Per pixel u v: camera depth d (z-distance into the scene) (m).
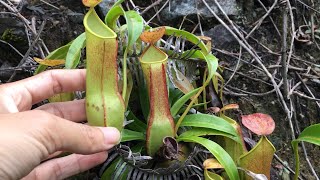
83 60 0.25
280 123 0.31
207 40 0.26
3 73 0.30
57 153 0.23
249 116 0.23
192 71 0.26
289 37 0.34
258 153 0.23
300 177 0.29
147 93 0.24
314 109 0.32
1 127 0.16
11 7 0.30
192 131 0.24
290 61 0.33
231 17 0.33
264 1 0.35
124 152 0.22
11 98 0.21
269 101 0.31
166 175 0.23
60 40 0.31
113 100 0.20
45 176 0.22
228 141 0.25
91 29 0.20
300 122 0.31
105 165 0.24
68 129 0.17
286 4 0.33
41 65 0.26
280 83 0.31
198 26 0.33
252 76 0.32
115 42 0.19
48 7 0.32
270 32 0.35
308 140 0.23
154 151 0.23
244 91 0.31
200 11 0.33
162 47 0.26
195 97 0.23
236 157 0.24
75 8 0.33
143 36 0.21
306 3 0.36
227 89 0.31
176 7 0.33
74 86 0.23
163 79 0.22
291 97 0.31
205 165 0.23
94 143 0.18
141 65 0.22
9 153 0.16
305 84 0.32
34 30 0.29
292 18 0.32
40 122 0.16
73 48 0.23
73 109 0.23
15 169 0.16
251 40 0.34
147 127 0.22
